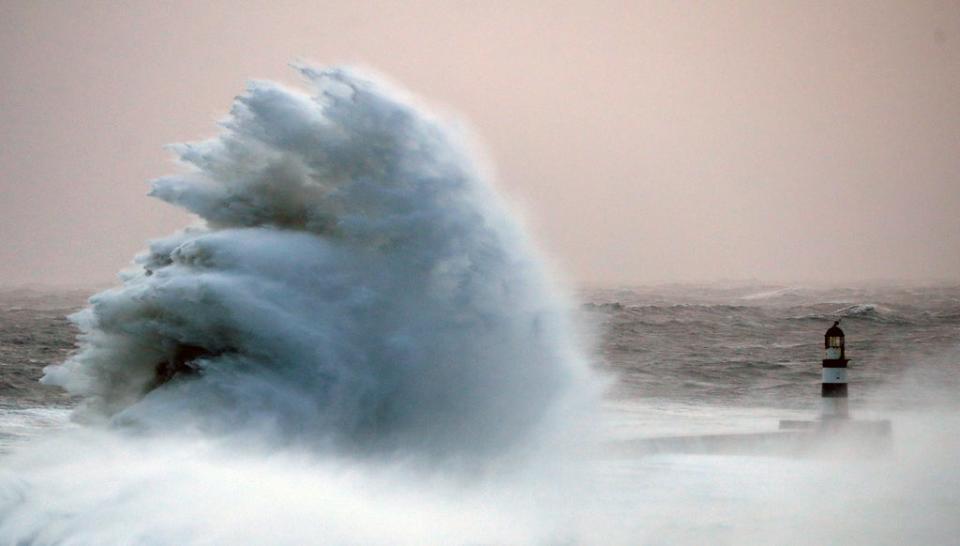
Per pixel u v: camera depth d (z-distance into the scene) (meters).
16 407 93.44
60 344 153.38
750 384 122.44
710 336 176.88
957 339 167.38
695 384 121.81
